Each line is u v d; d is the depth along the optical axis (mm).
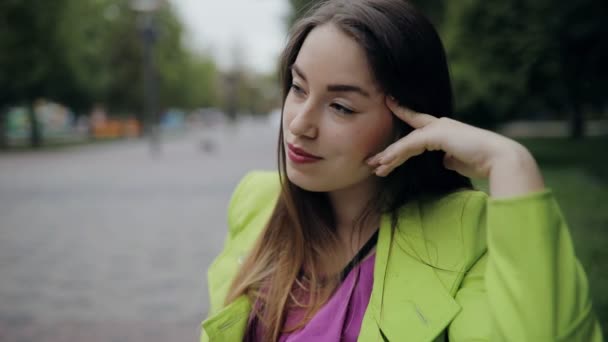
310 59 929
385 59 903
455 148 875
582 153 14227
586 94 10164
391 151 917
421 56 941
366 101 923
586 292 778
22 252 5824
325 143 939
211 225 7199
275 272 1103
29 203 9156
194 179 12453
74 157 19484
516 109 12367
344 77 909
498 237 794
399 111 939
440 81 988
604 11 7117
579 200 7141
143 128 40656
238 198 1358
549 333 739
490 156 841
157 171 14352
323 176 960
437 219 989
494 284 792
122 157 19391
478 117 12422
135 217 7809
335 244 1085
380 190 1053
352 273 1027
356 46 905
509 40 11242
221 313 1098
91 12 27438
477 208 969
